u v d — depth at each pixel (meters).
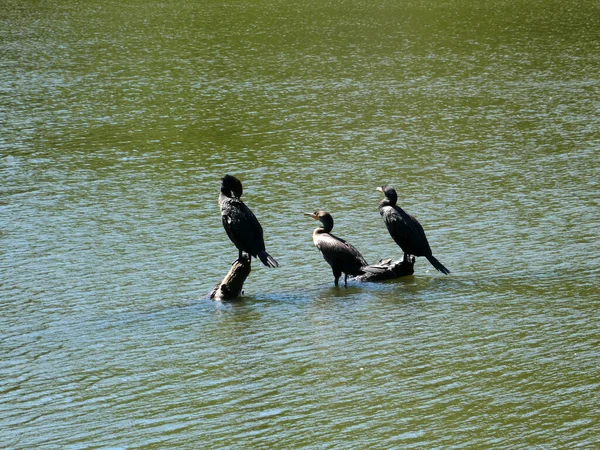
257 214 23.50
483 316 15.40
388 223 18.16
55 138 31.94
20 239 21.69
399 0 65.38
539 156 28.83
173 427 11.26
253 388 12.44
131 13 60.00
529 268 18.53
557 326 14.72
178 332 15.23
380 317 15.56
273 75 42.19
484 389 12.12
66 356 14.28
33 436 11.17
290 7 62.41
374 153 29.58
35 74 42.56
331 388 12.33
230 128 33.16
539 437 10.64
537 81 40.47
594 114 34.47
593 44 49.00
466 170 27.36
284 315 15.96
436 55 46.62
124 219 23.20
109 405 12.10
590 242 20.33
